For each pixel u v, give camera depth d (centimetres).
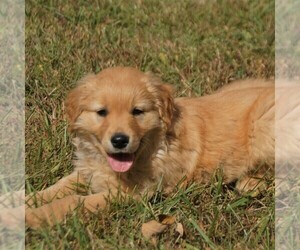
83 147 525
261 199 510
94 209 484
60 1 875
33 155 550
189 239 454
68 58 716
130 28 840
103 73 515
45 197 503
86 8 872
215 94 584
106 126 491
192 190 503
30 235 447
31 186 502
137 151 506
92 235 441
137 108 496
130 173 519
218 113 555
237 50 775
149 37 812
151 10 900
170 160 521
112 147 484
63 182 523
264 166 554
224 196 510
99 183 524
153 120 504
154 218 468
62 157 552
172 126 521
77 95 513
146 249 439
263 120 554
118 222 457
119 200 486
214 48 782
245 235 455
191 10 907
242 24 872
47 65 685
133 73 514
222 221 468
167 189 525
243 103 566
